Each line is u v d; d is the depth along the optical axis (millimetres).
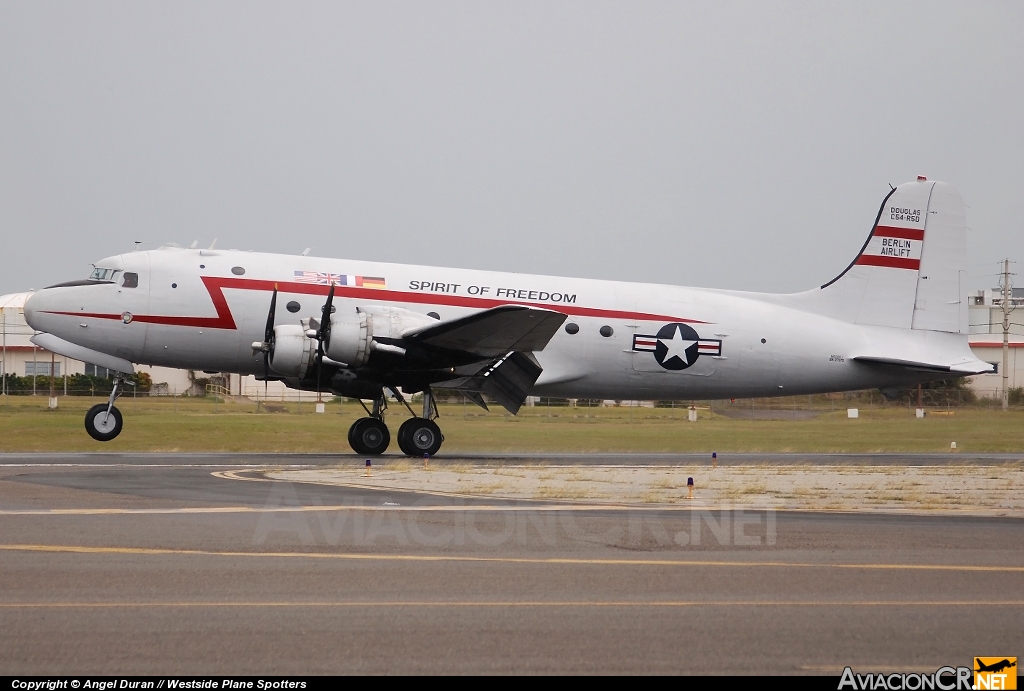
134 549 42500
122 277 96562
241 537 45844
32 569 38281
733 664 27766
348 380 94250
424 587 36344
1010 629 31547
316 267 99750
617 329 104750
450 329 90250
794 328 110812
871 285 114812
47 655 27781
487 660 27828
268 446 119562
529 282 104125
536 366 97188
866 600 35000
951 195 116875
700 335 107250
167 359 98500
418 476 74438
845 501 63469
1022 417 190250
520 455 104000
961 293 116312
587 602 34375
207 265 98000
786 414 199875
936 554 43875
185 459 89688
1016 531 50938
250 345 97438
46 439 121562
